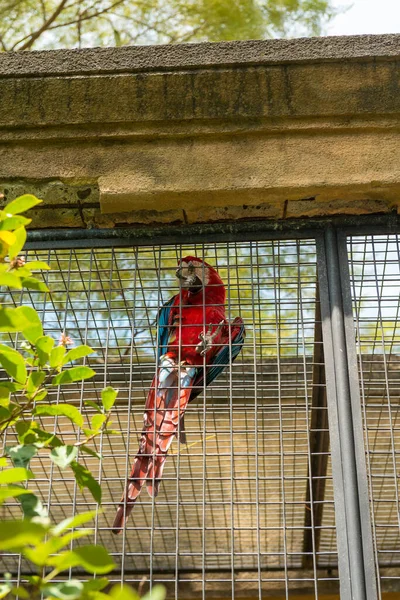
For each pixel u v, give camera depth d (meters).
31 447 1.56
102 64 2.74
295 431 2.63
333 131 2.72
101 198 2.70
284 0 5.53
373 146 2.70
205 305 2.97
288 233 2.78
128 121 2.72
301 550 4.12
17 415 1.69
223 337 3.54
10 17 5.56
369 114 2.71
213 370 3.54
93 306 4.06
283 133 2.73
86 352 1.75
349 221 2.77
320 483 3.79
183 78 2.71
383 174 2.66
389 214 2.77
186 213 2.78
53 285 4.06
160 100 2.71
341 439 2.33
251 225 2.79
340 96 2.70
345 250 2.71
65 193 2.77
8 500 3.60
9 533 1.02
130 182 2.70
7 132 2.75
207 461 3.96
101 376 3.56
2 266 1.43
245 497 4.04
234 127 2.72
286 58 2.71
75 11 5.60
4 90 2.74
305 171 2.68
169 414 3.03
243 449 3.91
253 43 2.75
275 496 4.04
